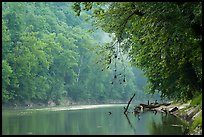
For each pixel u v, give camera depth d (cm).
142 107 4594
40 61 8888
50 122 2802
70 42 10906
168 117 3195
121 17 1939
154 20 1686
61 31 11844
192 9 1591
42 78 8900
